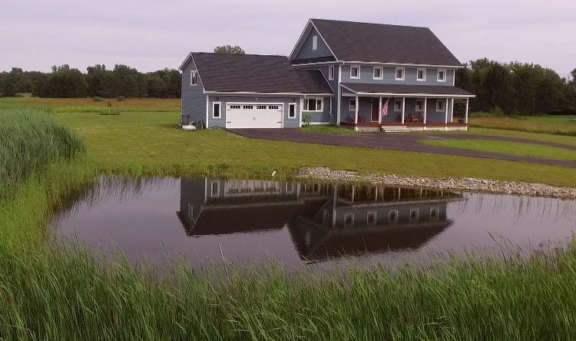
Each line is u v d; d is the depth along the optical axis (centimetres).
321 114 4581
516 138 3978
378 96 4438
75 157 2002
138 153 2489
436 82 4928
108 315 573
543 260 883
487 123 5422
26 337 512
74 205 1502
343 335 543
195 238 1219
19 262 691
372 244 1214
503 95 7962
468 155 2762
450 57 4981
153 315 568
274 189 1866
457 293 628
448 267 750
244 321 568
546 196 1841
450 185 1980
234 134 3644
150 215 1430
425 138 3725
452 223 1443
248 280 722
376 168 2289
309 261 1047
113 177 1941
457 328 564
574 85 9262
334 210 1585
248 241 1214
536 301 615
